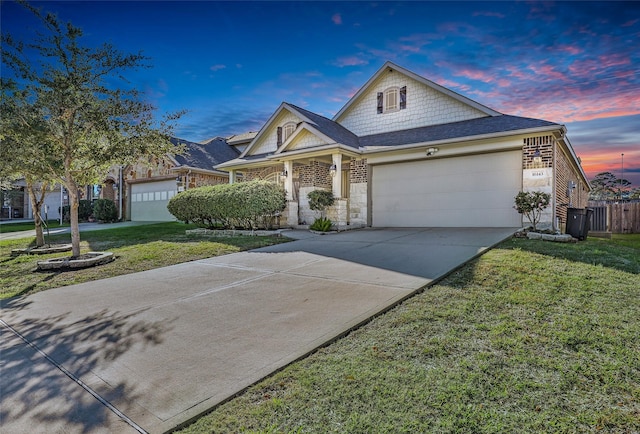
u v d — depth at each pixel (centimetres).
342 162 1498
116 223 2088
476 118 1351
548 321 374
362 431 223
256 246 991
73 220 835
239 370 309
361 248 866
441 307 425
